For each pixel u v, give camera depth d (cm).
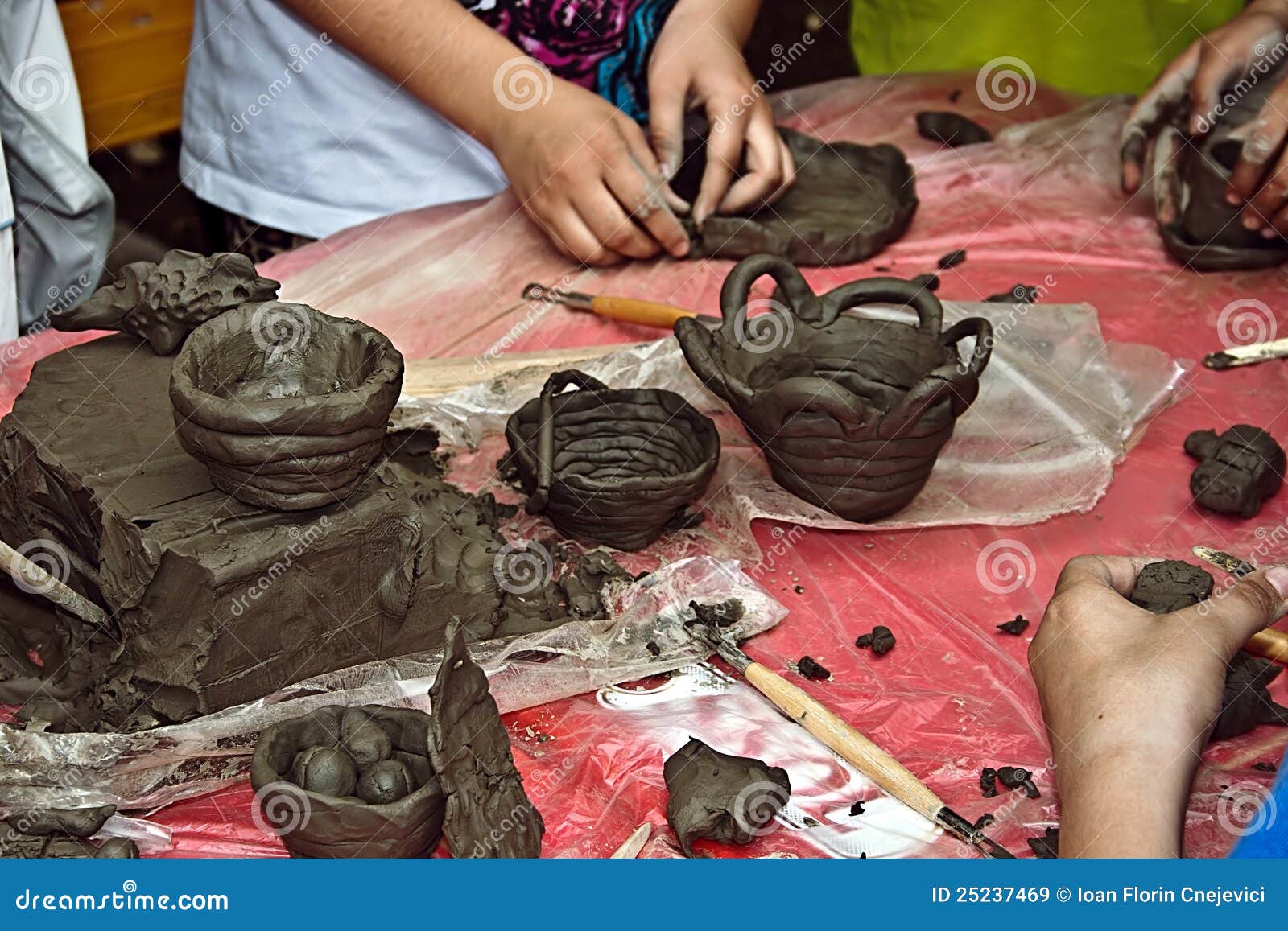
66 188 258
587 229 241
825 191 260
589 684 158
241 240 296
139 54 367
